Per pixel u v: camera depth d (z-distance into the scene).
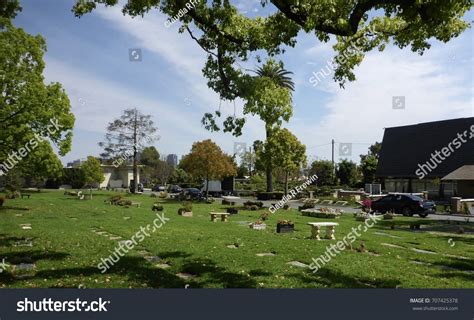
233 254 10.95
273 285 8.07
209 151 43.38
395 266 9.90
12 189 44.91
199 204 37.75
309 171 64.56
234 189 63.22
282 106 10.24
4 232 15.03
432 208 31.33
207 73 11.97
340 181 68.56
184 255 10.80
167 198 46.81
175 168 88.69
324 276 8.81
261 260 10.23
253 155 77.50
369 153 80.12
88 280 8.25
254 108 10.35
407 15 8.47
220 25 11.16
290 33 10.00
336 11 8.42
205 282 8.25
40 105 23.11
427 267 10.10
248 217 24.98
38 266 9.34
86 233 15.26
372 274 9.03
